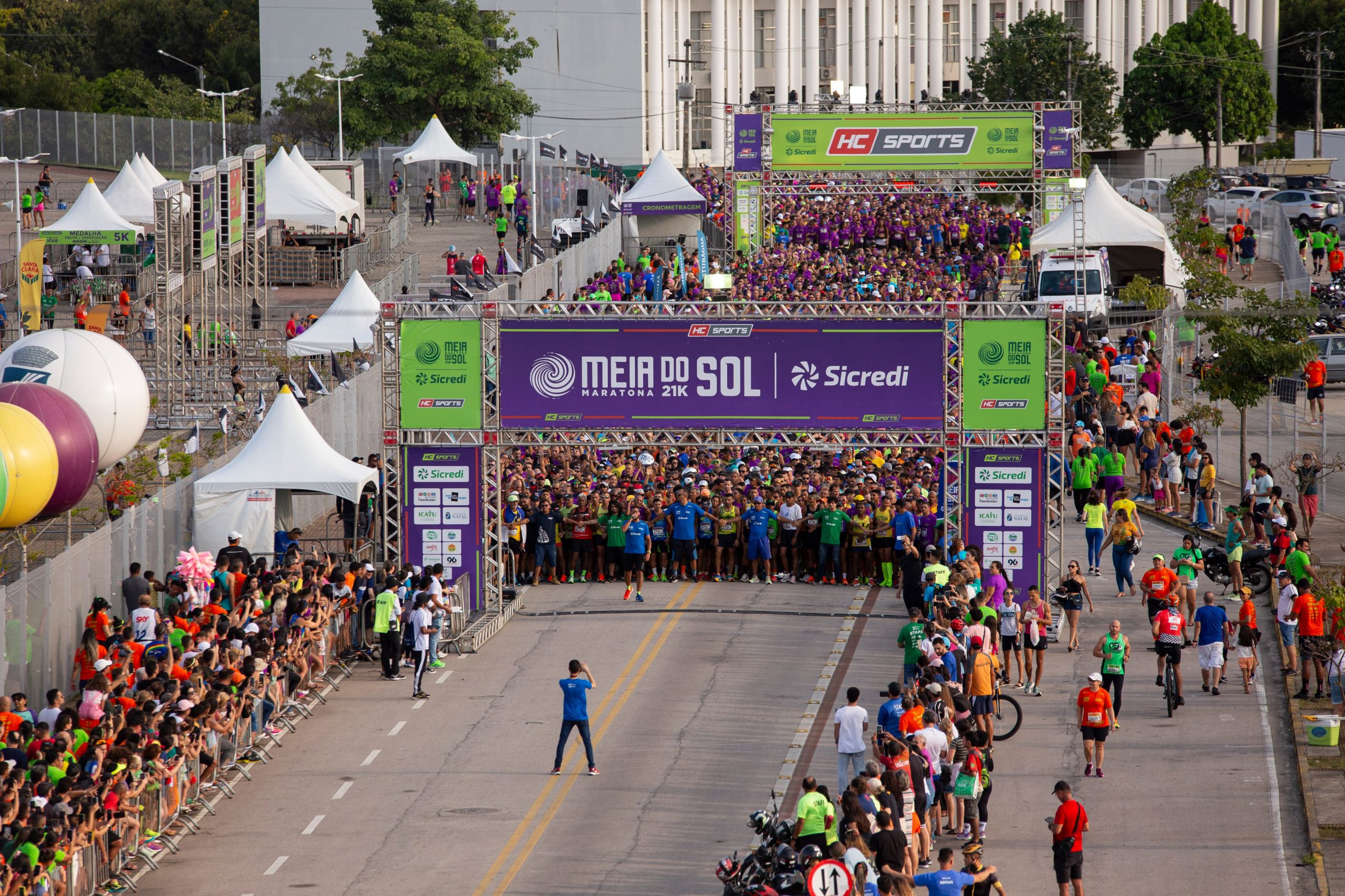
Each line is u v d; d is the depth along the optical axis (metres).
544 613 97.06
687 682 83.44
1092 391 124.56
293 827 66.00
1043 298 159.88
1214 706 79.25
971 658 73.94
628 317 94.06
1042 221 180.50
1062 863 56.94
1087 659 86.38
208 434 122.12
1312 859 61.31
